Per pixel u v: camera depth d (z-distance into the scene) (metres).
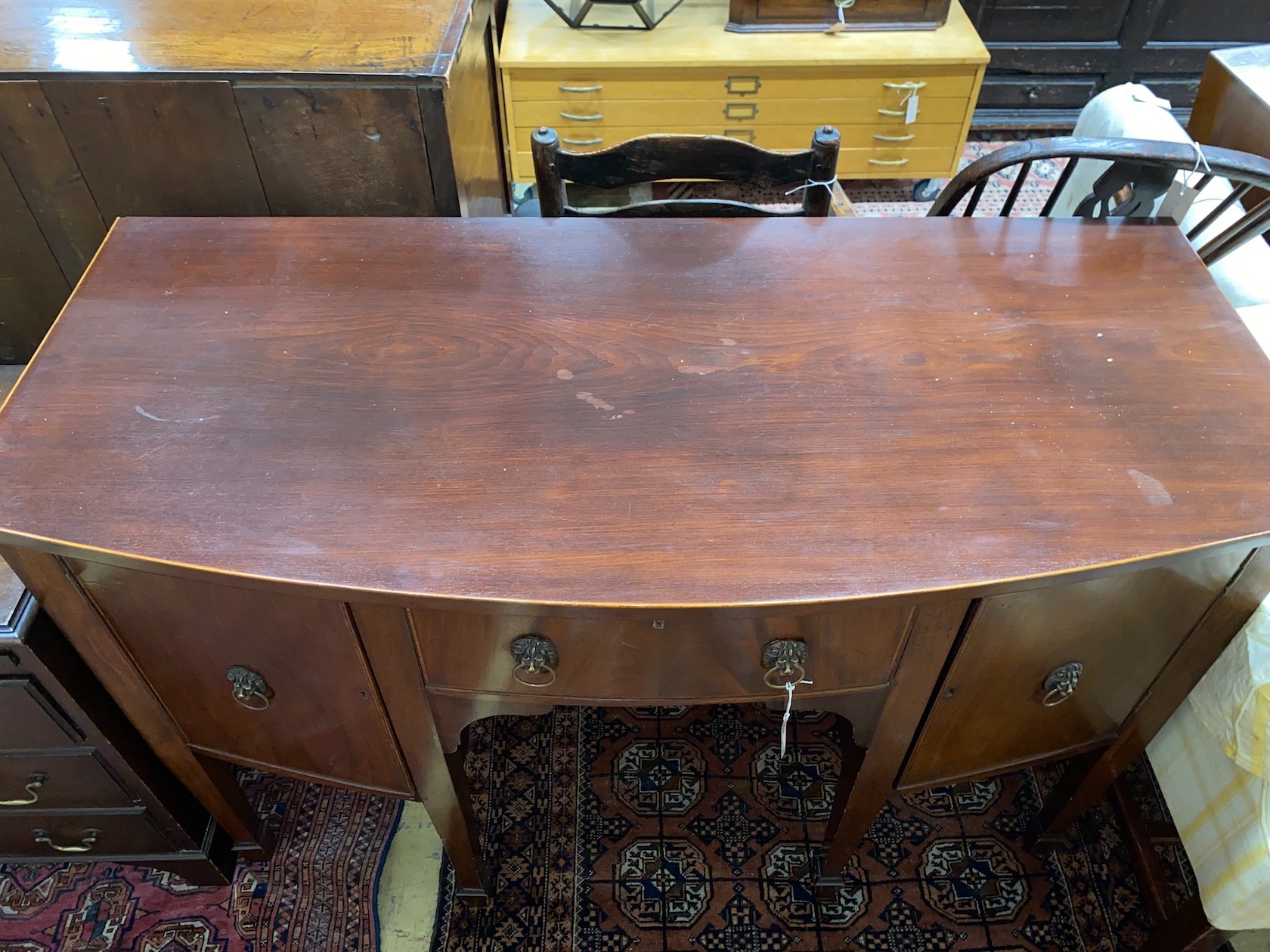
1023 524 0.82
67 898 1.40
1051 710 1.09
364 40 1.30
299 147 1.30
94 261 1.10
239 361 0.97
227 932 1.36
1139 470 0.86
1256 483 0.85
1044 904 1.39
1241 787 1.06
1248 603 0.97
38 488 0.84
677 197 2.57
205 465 0.86
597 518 0.82
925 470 0.87
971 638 0.92
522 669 0.93
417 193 1.36
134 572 0.88
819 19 2.43
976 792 1.51
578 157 1.22
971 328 1.02
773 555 0.79
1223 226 1.57
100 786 1.21
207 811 1.37
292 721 1.08
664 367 0.97
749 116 2.49
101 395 0.93
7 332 1.51
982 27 2.71
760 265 1.11
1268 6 2.67
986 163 1.23
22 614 0.97
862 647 0.92
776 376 0.96
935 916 1.38
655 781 1.53
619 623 0.86
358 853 1.44
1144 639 1.00
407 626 0.89
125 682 1.05
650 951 1.34
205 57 1.24
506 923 1.37
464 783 1.19
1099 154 1.15
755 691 0.97
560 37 2.43
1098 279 1.08
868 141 2.55
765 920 1.37
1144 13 2.67
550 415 0.92
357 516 0.82
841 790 1.22
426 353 0.99
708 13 2.54
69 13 1.33
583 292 1.07
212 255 1.11
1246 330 1.01
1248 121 1.79
